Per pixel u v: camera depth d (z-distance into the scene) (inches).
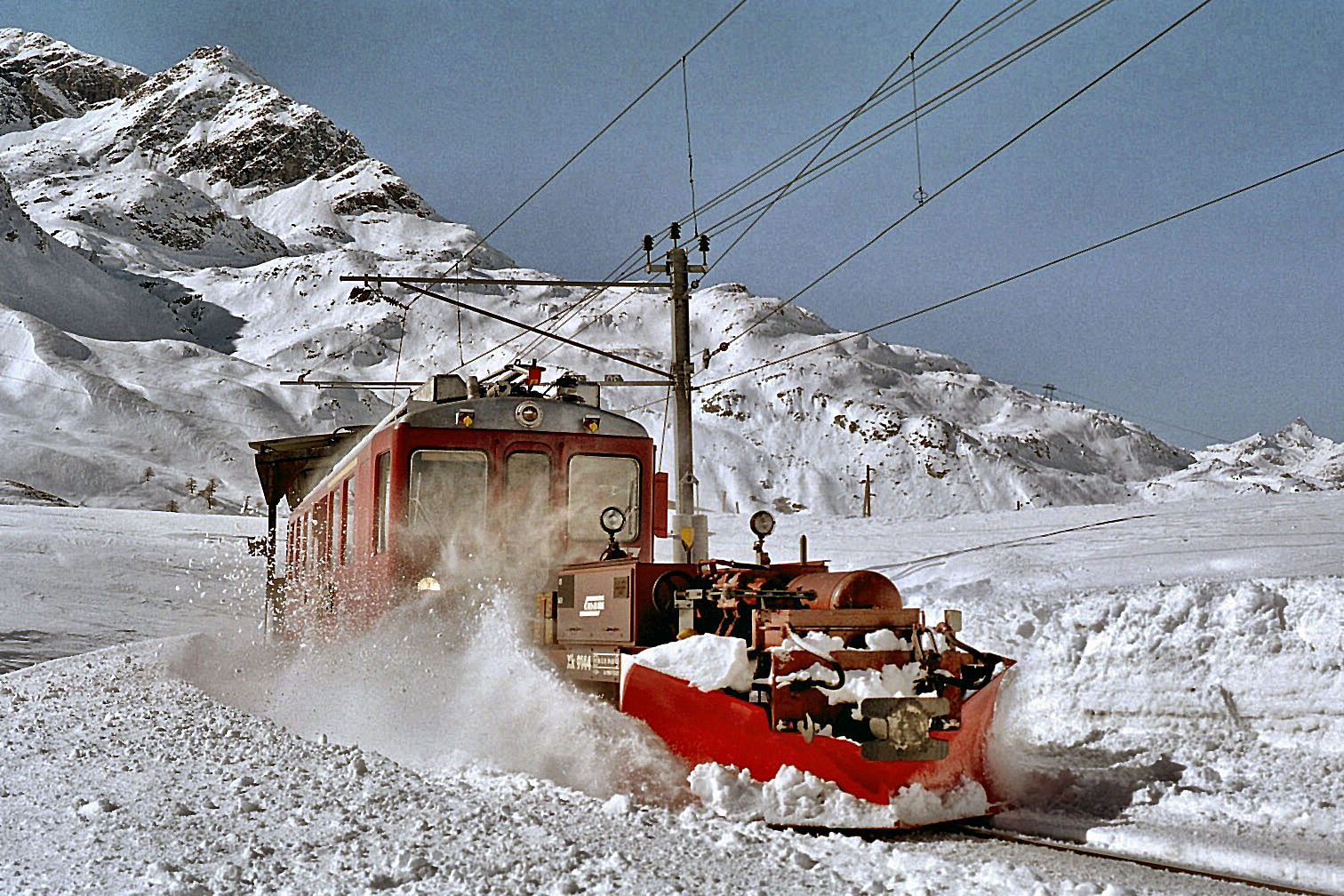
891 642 282.5
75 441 7815.0
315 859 224.2
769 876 215.5
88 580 1425.9
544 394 471.8
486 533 421.7
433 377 456.8
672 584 332.5
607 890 201.8
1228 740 368.2
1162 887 215.8
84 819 261.0
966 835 267.6
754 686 279.9
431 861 219.5
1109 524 1222.9
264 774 307.0
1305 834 255.1
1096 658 439.8
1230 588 422.3
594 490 438.3
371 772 310.5
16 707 476.4
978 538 1294.3
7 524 2159.2
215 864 220.8
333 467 587.5
